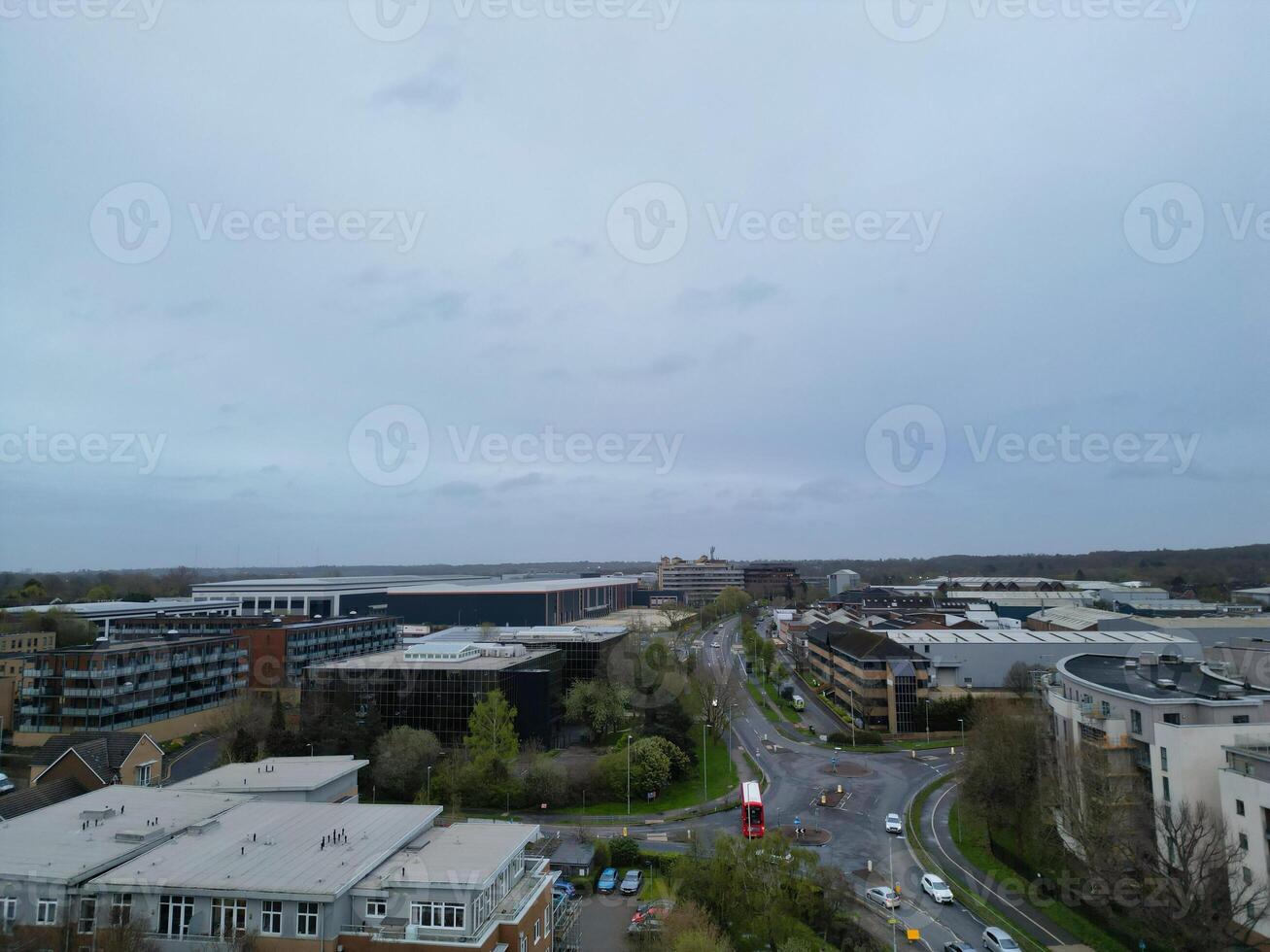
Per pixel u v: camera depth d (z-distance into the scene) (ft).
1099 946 171.94
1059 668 241.55
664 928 165.99
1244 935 158.40
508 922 136.67
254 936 126.72
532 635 428.97
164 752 326.03
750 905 171.53
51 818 157.69
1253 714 187.11
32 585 616.39
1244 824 165.27
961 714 382.63
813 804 276.41
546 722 336.49
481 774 275.39
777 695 471.62
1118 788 192.75
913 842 238.68
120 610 519.60
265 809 167.02
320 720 301.22
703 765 325.01
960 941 172.96
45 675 315.58
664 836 244.01
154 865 136.46
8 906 129.18
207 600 624.18
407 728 297.94
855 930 177.99
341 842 147.33
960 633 444.14
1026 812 226.79
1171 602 536.01
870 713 388.37
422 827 158.20
